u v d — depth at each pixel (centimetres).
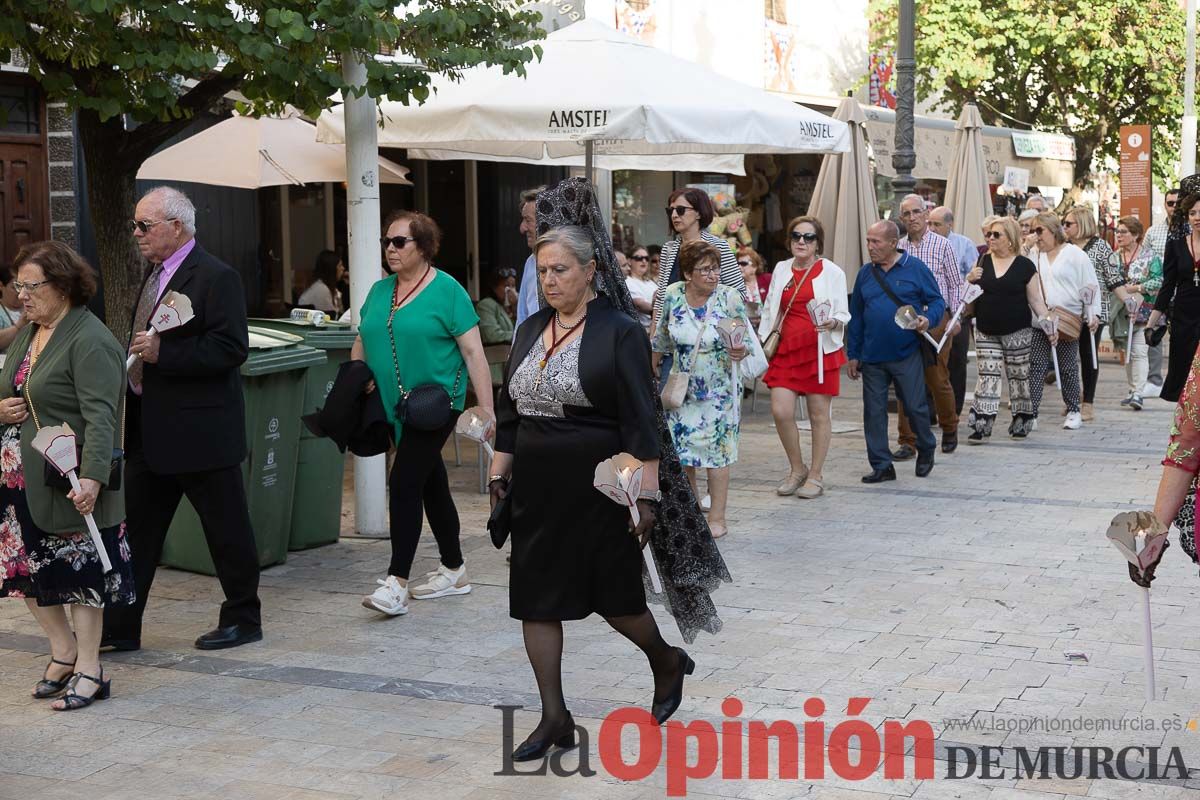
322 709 576
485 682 610
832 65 2339
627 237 1950
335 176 1159
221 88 848
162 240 638
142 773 507
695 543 551
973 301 1262
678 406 838
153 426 642
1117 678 602
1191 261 969
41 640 684
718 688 595
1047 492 1033
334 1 740
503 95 942
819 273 1007
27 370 568
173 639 679
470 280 1742
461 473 1137
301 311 898
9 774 507
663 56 1053
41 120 1138
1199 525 457
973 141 1669
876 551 848
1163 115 2855
